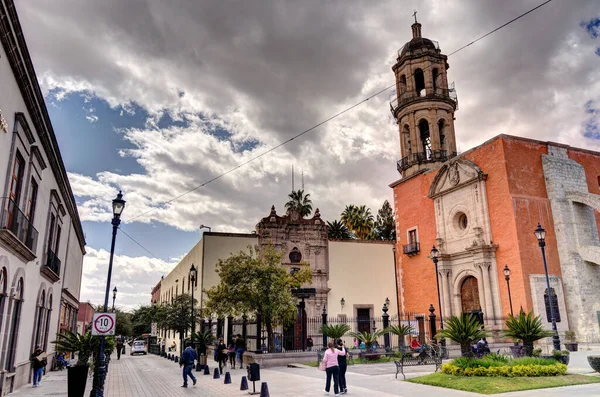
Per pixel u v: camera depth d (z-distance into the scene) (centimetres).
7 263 1223
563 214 2498
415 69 3616
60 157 1908
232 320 2795
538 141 2661
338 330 2056
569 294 2373
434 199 3055
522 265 2348
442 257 2844
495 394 1030
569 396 950
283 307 2316
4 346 1262
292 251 3525
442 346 2039
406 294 3266
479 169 2653
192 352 1569
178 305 3872
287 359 2111
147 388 1552
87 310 5819
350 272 3625
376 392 1155
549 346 2155
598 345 2202
